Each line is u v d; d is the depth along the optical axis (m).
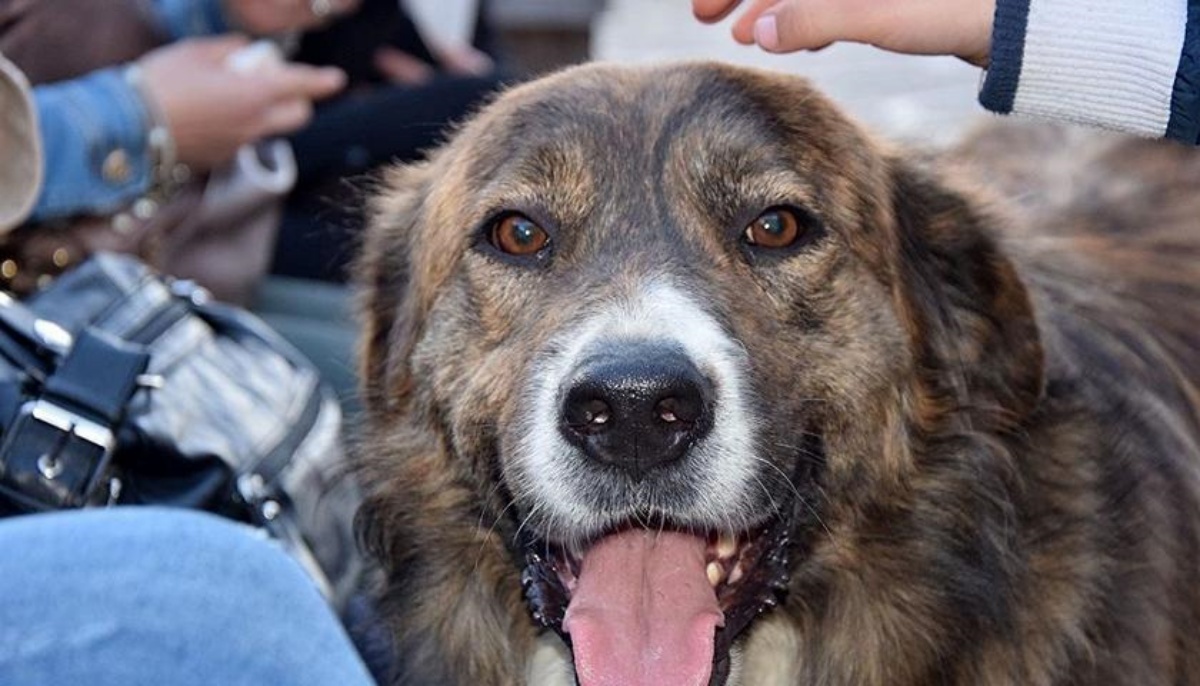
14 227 1.04
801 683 0.95
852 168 0.93
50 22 1.19
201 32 1.29
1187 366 1.04
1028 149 1.20
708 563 0.90
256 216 1.24
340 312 1.25
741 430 0.86
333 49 1.43
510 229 0.91
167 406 0.93
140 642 0.55
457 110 1.34
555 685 0.96
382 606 0.98
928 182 0.97
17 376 0.90
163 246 1.21
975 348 0.95
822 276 0.91
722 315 0.87
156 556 0.58
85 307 0.96
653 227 0.90
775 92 0.93
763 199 0.90
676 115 0.91
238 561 0.60
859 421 0.91
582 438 0.85
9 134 0.96
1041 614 0.93
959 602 0.93
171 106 1.13
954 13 0.81
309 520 0.96
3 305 0.92
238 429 0.95
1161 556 0.94
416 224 0.98
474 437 0.92
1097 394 0.97
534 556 0.91
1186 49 0.79
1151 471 0.96
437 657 0.96
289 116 1.18
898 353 0.92
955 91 2.17
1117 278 1.07
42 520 0.60
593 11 2.22
